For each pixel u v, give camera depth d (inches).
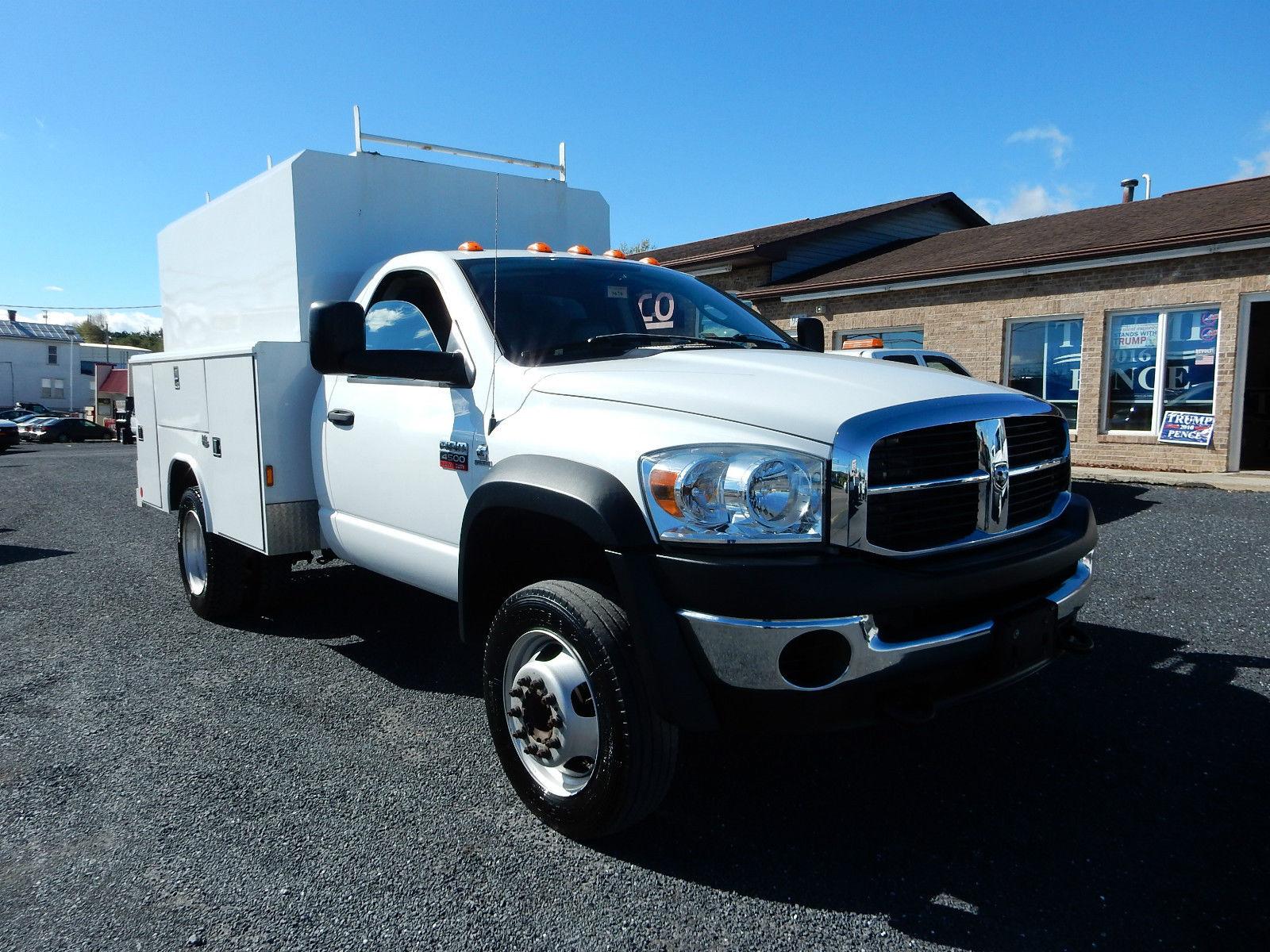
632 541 101.0
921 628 101.3
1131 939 92.4
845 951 91.6
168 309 246.8
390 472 149.0
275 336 185.6
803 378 112.7
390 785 129.3
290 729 149.5
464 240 202.5
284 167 175.3
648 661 99.4
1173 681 163.3
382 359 128.6
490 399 129.6
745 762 135.2
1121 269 526.6
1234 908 97.3
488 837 114.7
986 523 108.3
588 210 227.6
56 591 255.0
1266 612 203.5
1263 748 135.9
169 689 169.2
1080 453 554.6
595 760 108.3
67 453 1192.2
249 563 202.7
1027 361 581.6
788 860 108.7
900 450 101.3
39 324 2930.6
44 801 125.1
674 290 166.2
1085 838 112.6
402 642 196.4
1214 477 471.2
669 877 105.2
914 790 125.6
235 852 111.3
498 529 124.3
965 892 101.3
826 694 95.9
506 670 118.8
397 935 95.0
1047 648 112.1
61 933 96.0
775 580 93.6
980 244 661.9
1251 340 568.7
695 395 108.1
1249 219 485.4
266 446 168.1
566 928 95.8
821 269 765.9
